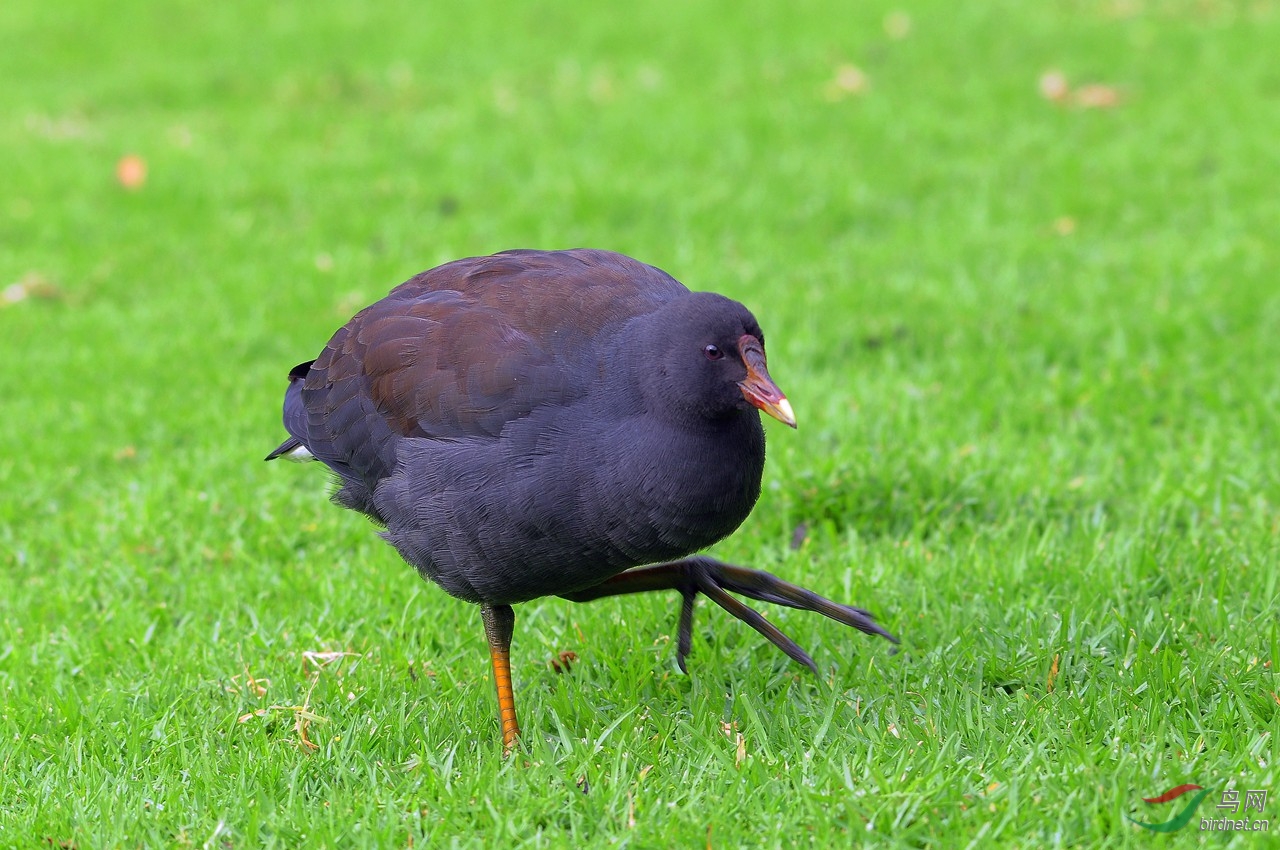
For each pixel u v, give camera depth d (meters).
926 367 12.77
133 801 7.14
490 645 7.87
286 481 11.51
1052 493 10.30
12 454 12.26
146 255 17.30
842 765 7.02
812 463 10.77
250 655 8.84
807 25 26.41
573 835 6.61
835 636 8.72
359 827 6.80
